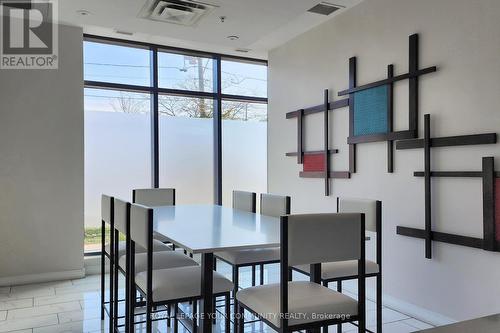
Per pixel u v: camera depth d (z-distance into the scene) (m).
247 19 3.86
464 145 2.97
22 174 4.35
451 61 3.08
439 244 3.17
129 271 2.46
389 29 3.62
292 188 5.00
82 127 4.61
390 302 3.57
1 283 4.24
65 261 4.52
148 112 5.27
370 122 3.78
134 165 5.18
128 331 2.52
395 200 3.55
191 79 5.48
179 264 2.82
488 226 2.78
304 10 3.63
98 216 4.96
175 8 3.61
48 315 3.39
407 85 3.43
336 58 4.27
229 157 5.75
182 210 3.69
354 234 1.97
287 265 1.84
